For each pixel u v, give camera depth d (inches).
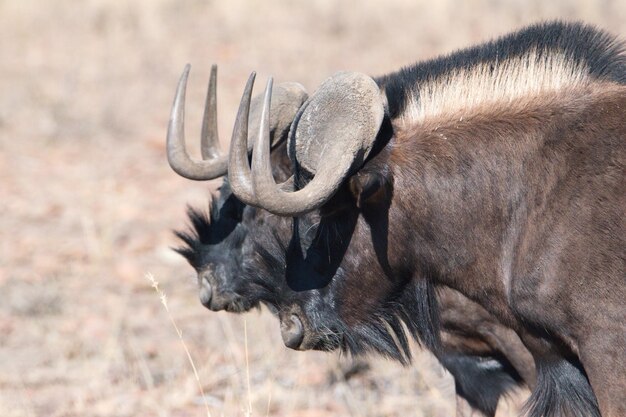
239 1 3152.1
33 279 1405.0
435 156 725.9
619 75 728.3
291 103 817.5
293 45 2736.2
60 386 1107.3
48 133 2085.4
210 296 820.0
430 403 1042.1
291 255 773.3
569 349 699.4
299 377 1099.9
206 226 826.2
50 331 1248.8
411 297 763.4
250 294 807.7
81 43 2807.6
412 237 733.3
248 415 882.1
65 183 1825.8
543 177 692.1
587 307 665.6
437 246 731.4
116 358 1168.8
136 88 2395.4
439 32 2659.9
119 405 1046.4
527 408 740.0
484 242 719.1
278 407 1039.0
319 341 778.2
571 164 683.4
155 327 1262.3
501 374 872.9
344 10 2982.3
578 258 666.8
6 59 2640.3
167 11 3122.5
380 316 768.3
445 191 721.0
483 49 756.0
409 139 735.1
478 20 2694.4
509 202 706.8
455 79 746.2
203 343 1208.2
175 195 1756.9
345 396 1064.8
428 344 787.4
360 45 2687.0
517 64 737.0
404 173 725.9
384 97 759.7
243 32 2901.1
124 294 1369.3
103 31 2925.7
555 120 703.1
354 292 758.5
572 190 677.3
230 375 1100.5
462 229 721.6
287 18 3021.7
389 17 2883.9
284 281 781.3
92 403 1058.7
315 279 765.9
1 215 1665.8
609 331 661.3
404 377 1091.3
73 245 1535.4
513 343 840.9
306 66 2518.5
